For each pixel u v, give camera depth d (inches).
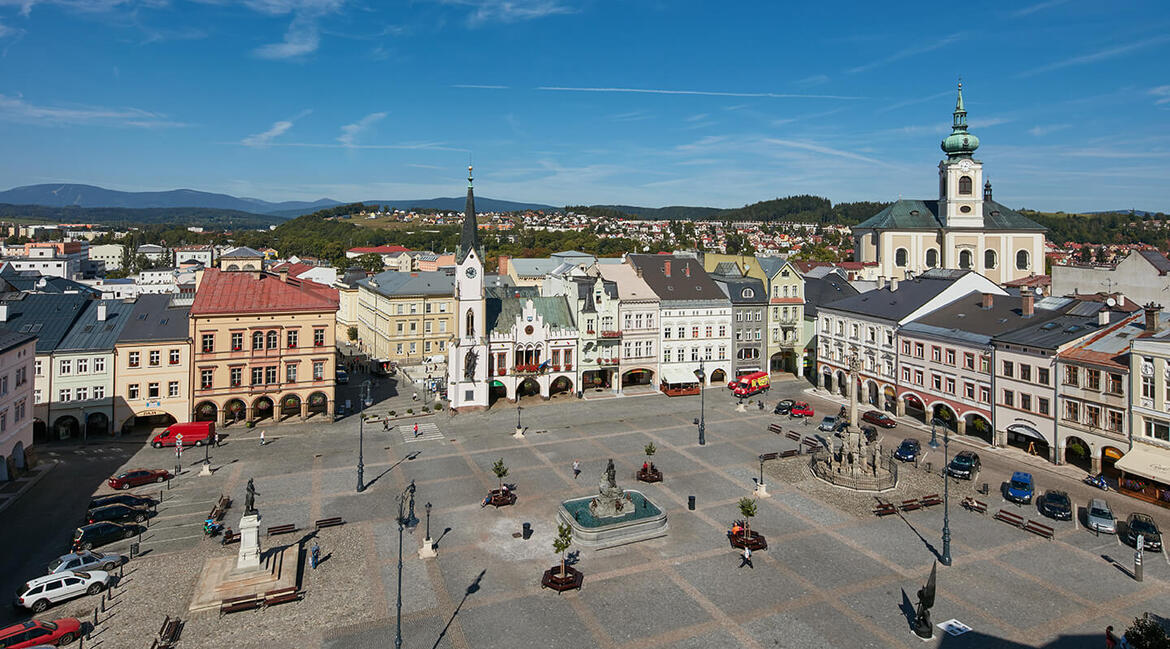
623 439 3189.0
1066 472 2679.6
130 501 2284.7
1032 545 2044.8
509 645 1525.6
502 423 3486.7
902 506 2341.3
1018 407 2935.5
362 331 5876.0
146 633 1567.4
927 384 3462.1
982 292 3752.5
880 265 6259.8
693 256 5088.6
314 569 1879.9
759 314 4498.0
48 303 3371.1
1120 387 2504.9
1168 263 4089.6
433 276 5349.4
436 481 2596.0
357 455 2930.6
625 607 1689.2
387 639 1550.2
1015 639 1549.0
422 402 3932.1
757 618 1640.0
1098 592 1761.8
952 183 6146.7
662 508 2294.5
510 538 2087.8
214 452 2965.1
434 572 1866.4
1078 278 4554.6
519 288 5187.0
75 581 1716.3
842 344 4128.9
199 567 1894.7
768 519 2239.2
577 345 4042.8
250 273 3617.1
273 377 3437.5
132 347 3206.2
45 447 2994.6
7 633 1461.6
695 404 3902.6
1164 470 2301.9
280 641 1540.4
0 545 2017.7
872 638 1555.1
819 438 3193.9
